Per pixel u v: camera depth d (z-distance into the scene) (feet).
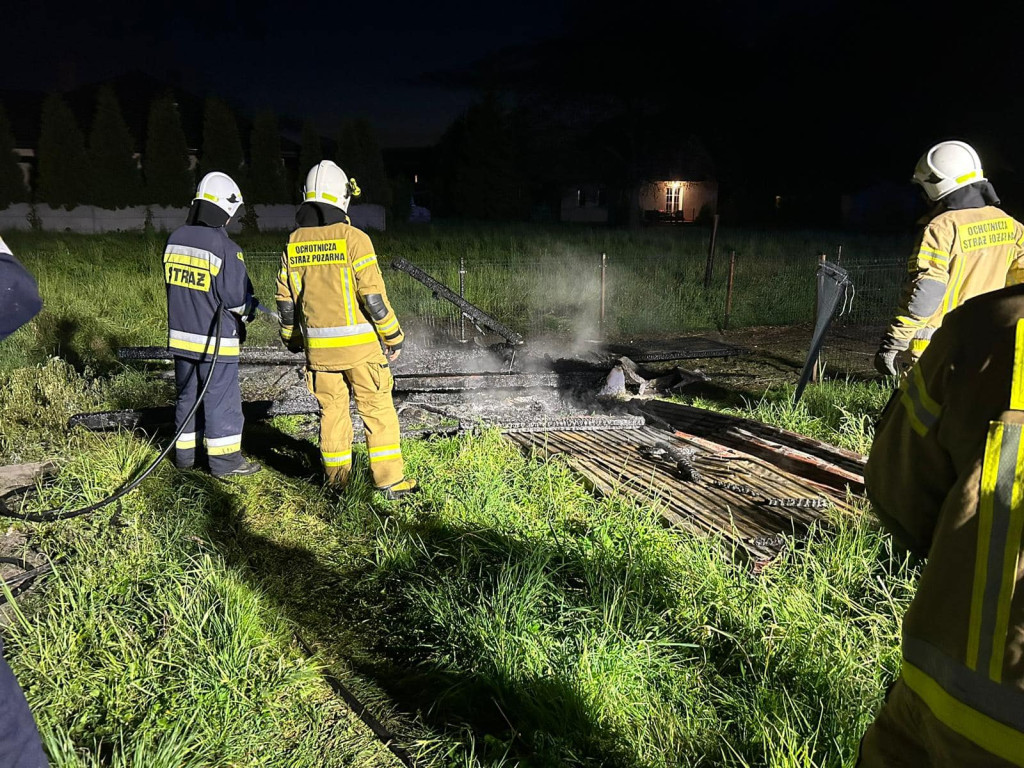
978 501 3.93
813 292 39.75
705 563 10.73
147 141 95.45
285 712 8.35
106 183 93.04
